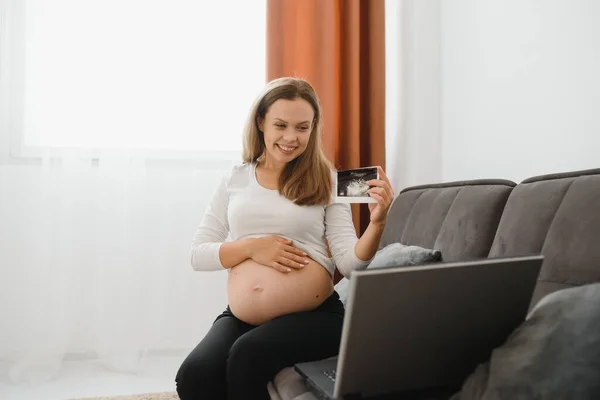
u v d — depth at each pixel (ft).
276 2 7.41
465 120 6.79
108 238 7.37
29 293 7.11
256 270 4.08
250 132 4.71
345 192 4.15
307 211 4.33
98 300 7.32
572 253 3.26
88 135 7.38
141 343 7.41
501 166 5.91
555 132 4.95
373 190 3.85
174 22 7.66
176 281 7.66
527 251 3.67
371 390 2.53
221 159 7.78
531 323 2.61
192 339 7.68
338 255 4.29
